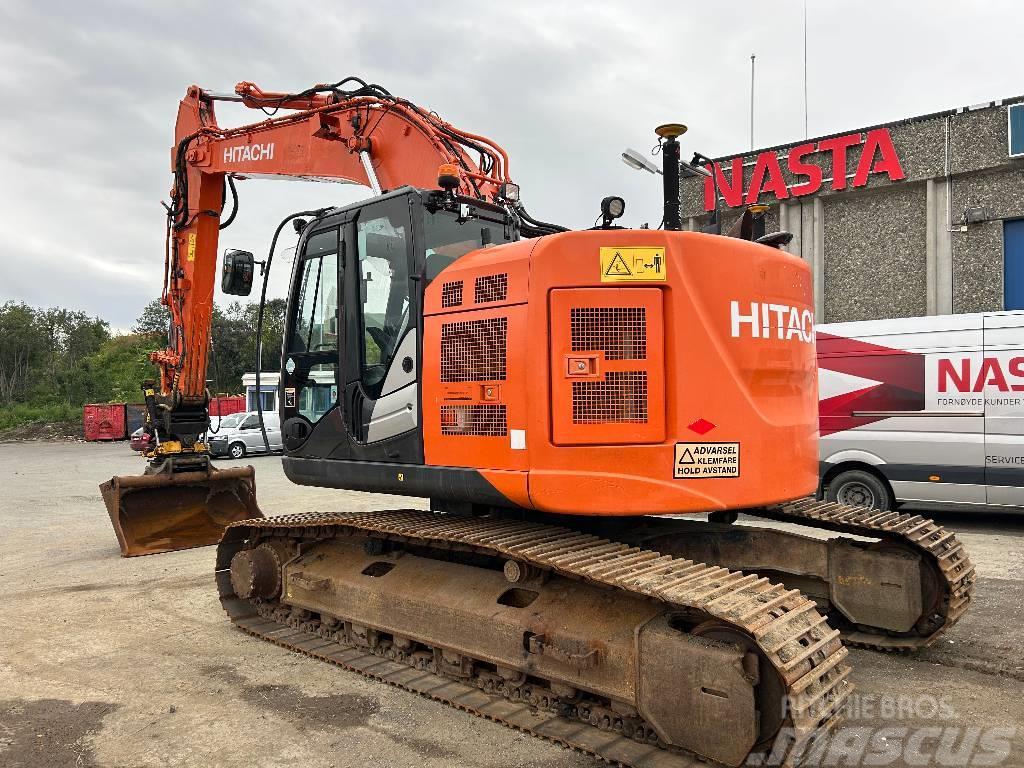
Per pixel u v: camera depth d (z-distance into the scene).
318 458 5.28
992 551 7.99
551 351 3.92
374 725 4.10
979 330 8.92
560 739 3.76
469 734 3.97
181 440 8.77
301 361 5.47
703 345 3.94
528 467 3.93
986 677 4.66
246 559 5.95
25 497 13.91
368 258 5.01
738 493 3.96
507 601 4.36
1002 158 13.23
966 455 8.94
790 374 4.31
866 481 9.61
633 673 3.59
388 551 5.18
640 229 4.01
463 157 6.22
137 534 8.57
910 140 14.12
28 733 4.06
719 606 3.27
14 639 5.65
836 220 15.19
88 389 60.19
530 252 4.01
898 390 9.38
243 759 3.74
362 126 6.73
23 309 69.75
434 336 4.45
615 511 3.84
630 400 3.90
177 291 8.58
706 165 16.42
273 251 5.92
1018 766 3.58
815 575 5.35
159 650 5.38
